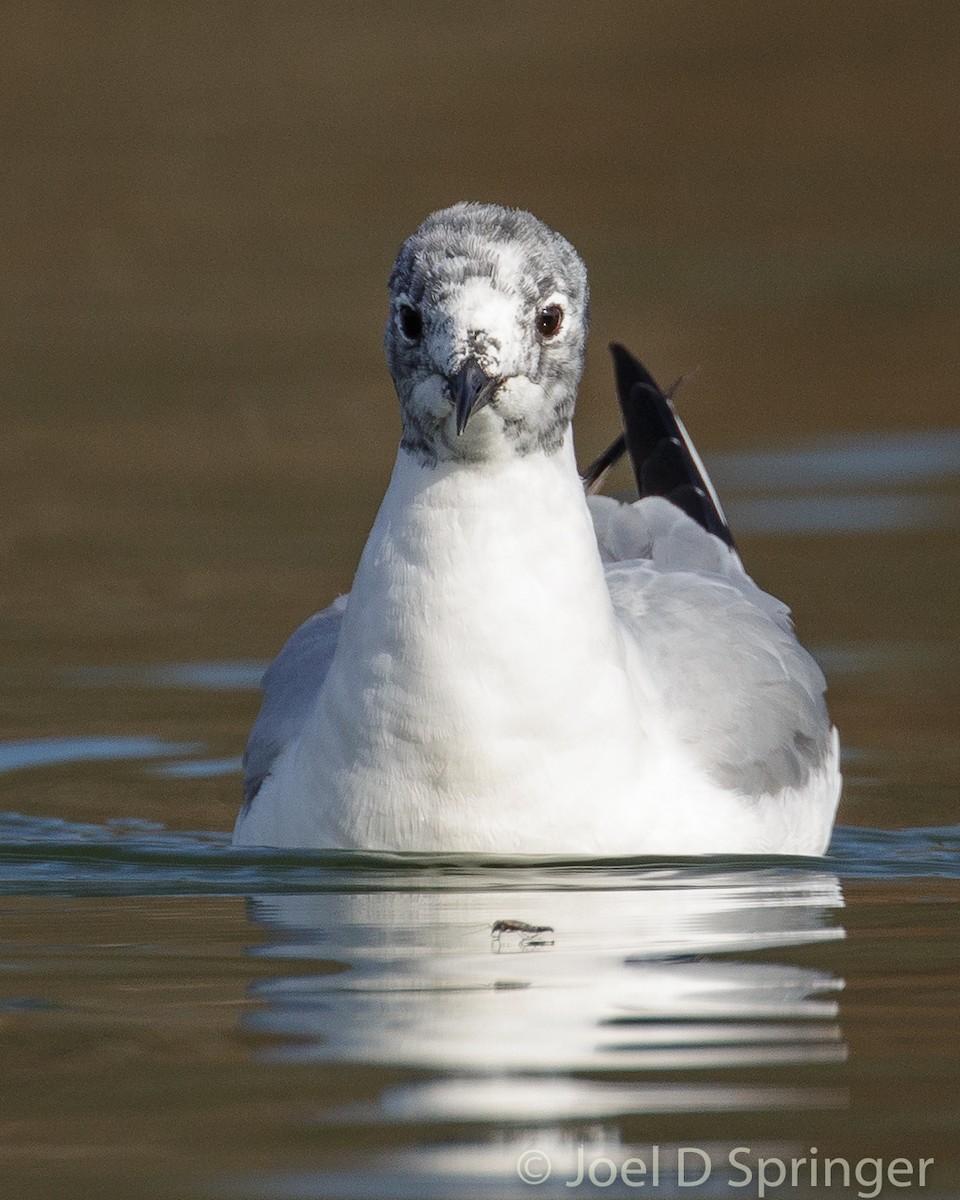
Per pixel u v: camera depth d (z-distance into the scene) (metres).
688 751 11.26
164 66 37.34
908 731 14.60
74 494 20.89
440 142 34.09
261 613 17.00
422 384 10.13
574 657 10.46
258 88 36.59
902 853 11.85
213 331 27.16
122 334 27.03
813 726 12.37
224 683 15.64
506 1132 7.12
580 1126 7.18
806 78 36.34
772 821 11.48
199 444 22.70
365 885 10.62
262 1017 8.35
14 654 16.20
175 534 19.47
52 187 32.72
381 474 21.56
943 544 18.39
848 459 21.66
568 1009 8.42
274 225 31.28
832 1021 8.26
